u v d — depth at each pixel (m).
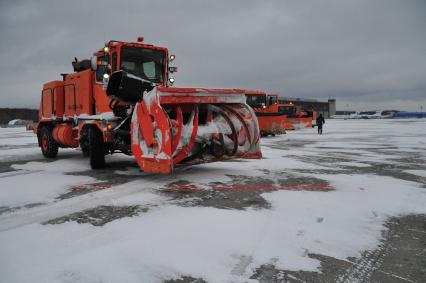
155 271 2.60
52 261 2.77
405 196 4.89
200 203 4.46
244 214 3.97
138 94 6.28
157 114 5.35
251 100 22.38
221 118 6.52
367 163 8.35
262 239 3.21
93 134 7.26
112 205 4.39
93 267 2.65
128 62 7.39
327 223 3.70
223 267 2.67
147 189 5.31
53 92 9.45
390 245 3.14
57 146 9.72
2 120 61.16
